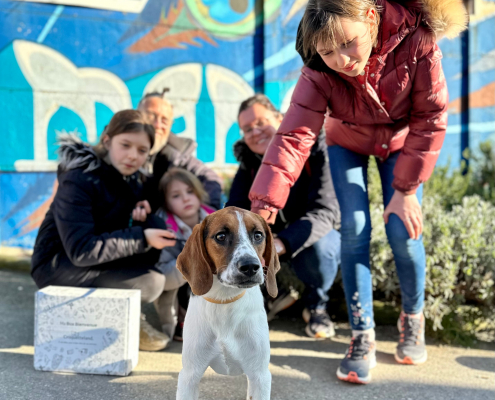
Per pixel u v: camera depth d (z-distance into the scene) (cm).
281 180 231
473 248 306
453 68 632
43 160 506
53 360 243
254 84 575
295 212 315
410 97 228
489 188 536
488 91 639
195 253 190
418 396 224
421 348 260
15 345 276
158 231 266
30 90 496
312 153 303
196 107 554
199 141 557
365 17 196
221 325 190
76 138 280
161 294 292
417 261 249
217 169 565
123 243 262
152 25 530
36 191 506
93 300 241
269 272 200
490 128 642
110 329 241
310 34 200
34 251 280
